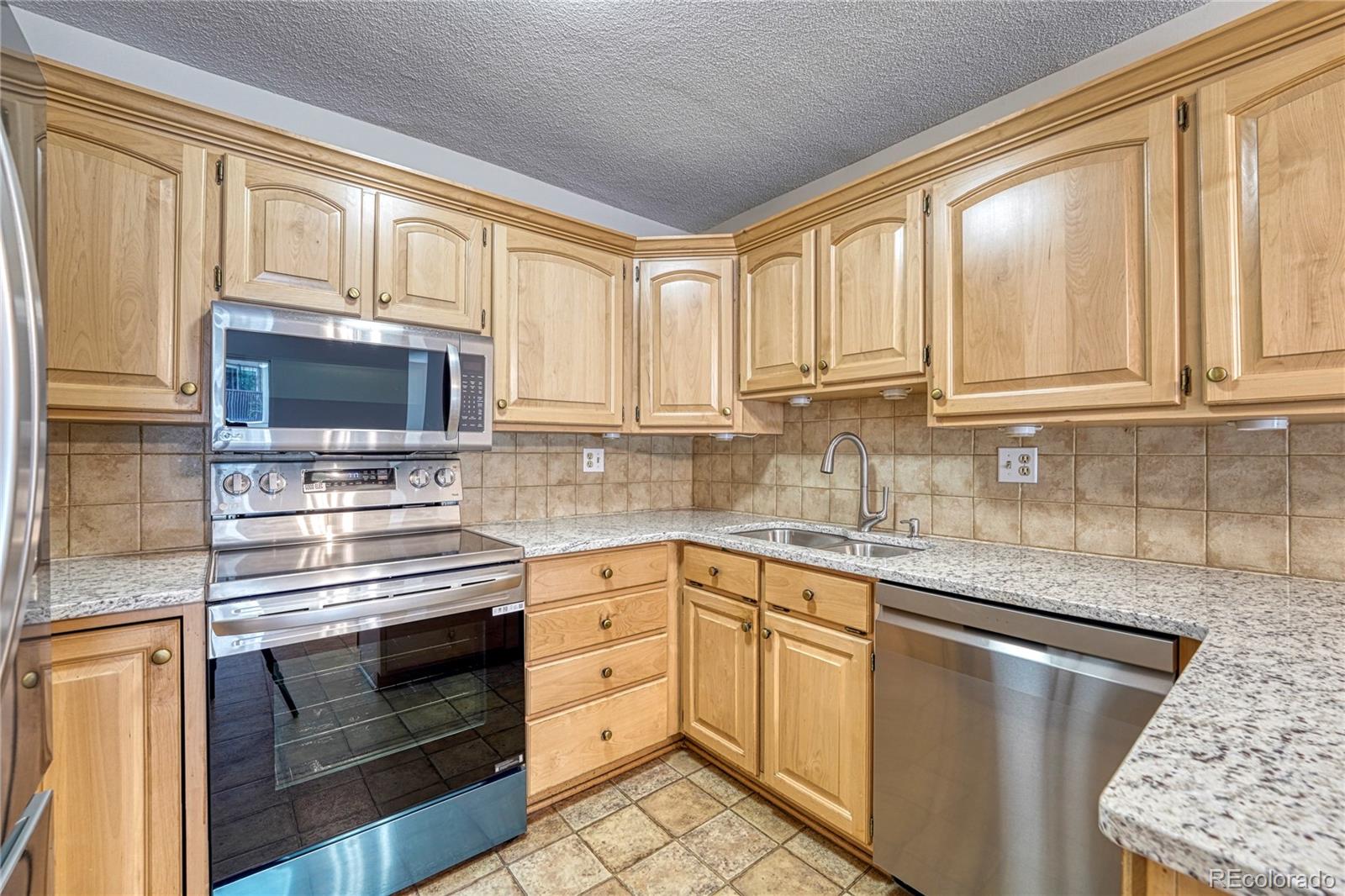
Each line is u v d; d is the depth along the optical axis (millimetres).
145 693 1277
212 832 1343
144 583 1354
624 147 2250
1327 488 1398
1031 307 1537
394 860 1580
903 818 1538
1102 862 1201
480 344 1996
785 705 1858
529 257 2164
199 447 1817
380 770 1567
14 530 789
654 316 2436
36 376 861
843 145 2230
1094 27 1608
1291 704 745
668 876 1646
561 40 1661
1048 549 1845
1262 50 1197
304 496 1902
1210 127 1256
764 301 2297
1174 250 1312
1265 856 447
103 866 1233
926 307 1785
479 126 2102
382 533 2041
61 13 1550
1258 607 1206
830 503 2451
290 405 1645
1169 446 1622
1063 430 1816
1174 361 1313
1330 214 1117
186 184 1554
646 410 2436
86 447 1659
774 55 1719
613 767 2133
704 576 2158
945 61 1746
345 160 1768
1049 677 1273
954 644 1433
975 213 1654
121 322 1472
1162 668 1132
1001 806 1350
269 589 1420
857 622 1658
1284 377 1169
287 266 1686
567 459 2623
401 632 1610
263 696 1405
